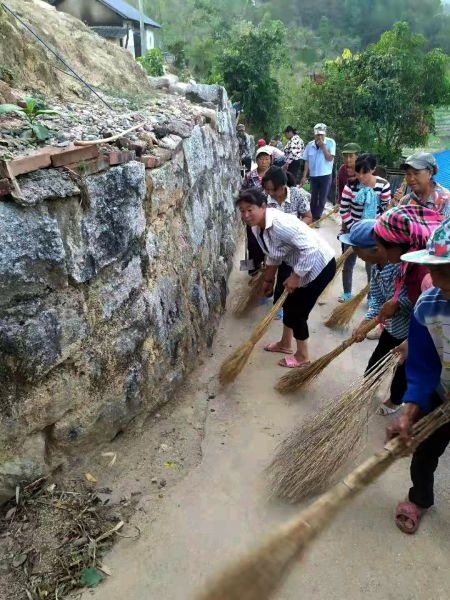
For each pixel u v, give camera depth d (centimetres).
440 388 234
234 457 306
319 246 378
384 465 193
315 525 170
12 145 245
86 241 247
